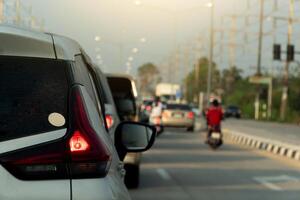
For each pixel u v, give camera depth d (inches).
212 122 1344.7
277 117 4247.0
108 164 178.7
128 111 762.2
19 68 178.7
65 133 171.6
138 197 645.3
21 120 170.1
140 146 282.0
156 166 953.5
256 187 753.6
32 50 182.2
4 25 187.3
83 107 178.7
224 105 5595.5
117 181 187.6
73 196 166.9
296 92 4338.1
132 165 687.7
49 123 171.8
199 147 1391.5
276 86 5310.0
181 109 2139.5
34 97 174.7
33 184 164.2
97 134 177.9
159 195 662.5
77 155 170.4
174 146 1389.0
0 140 166.2
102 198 169.9
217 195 677.3
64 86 179.5
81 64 199.2
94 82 273.6
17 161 163.5
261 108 4867.1
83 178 170.9
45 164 166.1
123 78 1039.6
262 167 1001.5
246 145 1569.9
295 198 673.6
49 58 183.0
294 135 2089.1
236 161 1093.1
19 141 166.9
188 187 732.0
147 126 284.0
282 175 890.7
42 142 168.2
